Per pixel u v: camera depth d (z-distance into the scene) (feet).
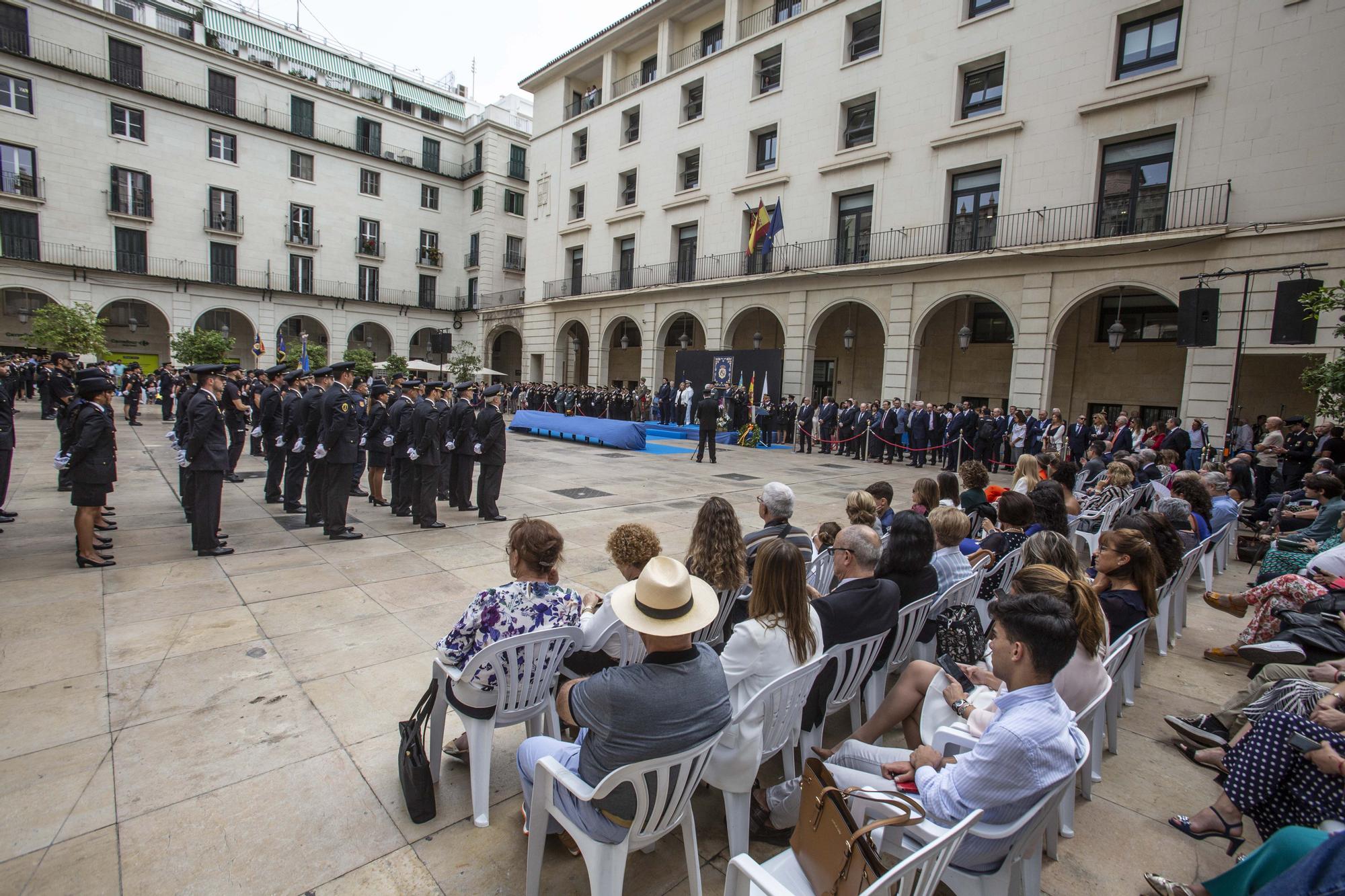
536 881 7.25
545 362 97.25
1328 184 38.86
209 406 19.52
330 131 106.22
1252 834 9.32
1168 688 13.93
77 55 84.23
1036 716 6.59
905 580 11.25
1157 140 45.44
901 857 7.10
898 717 9.44
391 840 8.43
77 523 18.08
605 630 9.61
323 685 12.23
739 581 11.05
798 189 66.03
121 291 87.40
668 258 78.89
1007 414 50.70
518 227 120.47
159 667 12.62
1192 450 37.42
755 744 7.77
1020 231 51.21
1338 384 28.71
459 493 28.45
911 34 57.36
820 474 43.98
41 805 8.69
